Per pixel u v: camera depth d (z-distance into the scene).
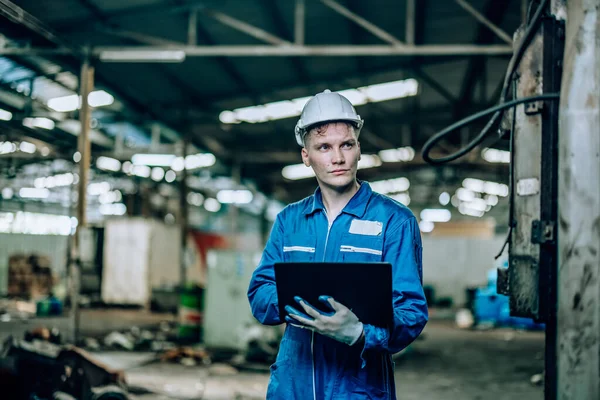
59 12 8.93
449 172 23.61
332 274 1.84
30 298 18.20
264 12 9.79
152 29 10.16
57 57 9.31
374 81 13.84
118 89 12.46
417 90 14.71
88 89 9.05
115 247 17.16
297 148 19.23
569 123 2.08
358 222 2.14
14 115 9.93
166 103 14.43
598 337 2.00
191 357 8.46
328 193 2.21
